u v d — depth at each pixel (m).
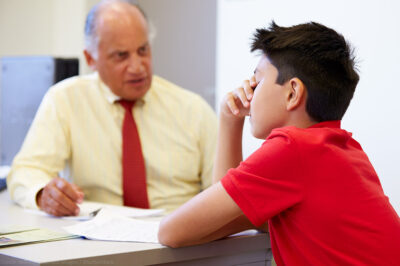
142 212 1.50
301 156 0.98
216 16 3.22
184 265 1.12
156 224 1.30
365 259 0.97
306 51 1.04
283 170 0.98
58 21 3.15
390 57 1.76
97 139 1.91
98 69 1.87
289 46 1.05
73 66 2.30
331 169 0.98
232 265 1.20
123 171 1.86
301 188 0.98
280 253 1.07
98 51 1.84
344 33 1.91
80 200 1.48
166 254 1.08
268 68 1.08
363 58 1.86
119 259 1.02
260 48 1.11
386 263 0.97
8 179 1.79
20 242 1.09
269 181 0.98
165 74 3.37
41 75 2.28
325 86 1.03
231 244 1.17
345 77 1.05
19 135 2.36
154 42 3.37
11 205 1.67
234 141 1.30
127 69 1.83
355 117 1.90
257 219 0.99
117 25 1.81
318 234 0.98
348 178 0.99
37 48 3.27
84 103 1.94
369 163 1.08
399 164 1.74
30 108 2.32
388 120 1.78
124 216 1.44
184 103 1.99
